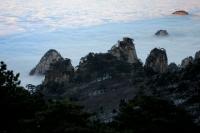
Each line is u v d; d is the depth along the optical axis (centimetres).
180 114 4700
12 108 4769
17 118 4759
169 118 4647
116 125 4731
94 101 11331
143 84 11281
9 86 4944
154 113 4694
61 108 4506
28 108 4838
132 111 4759
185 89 7931
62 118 4469
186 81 8462
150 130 4541
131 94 11162
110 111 9206
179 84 8369
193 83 8181
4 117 4747
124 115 4753
